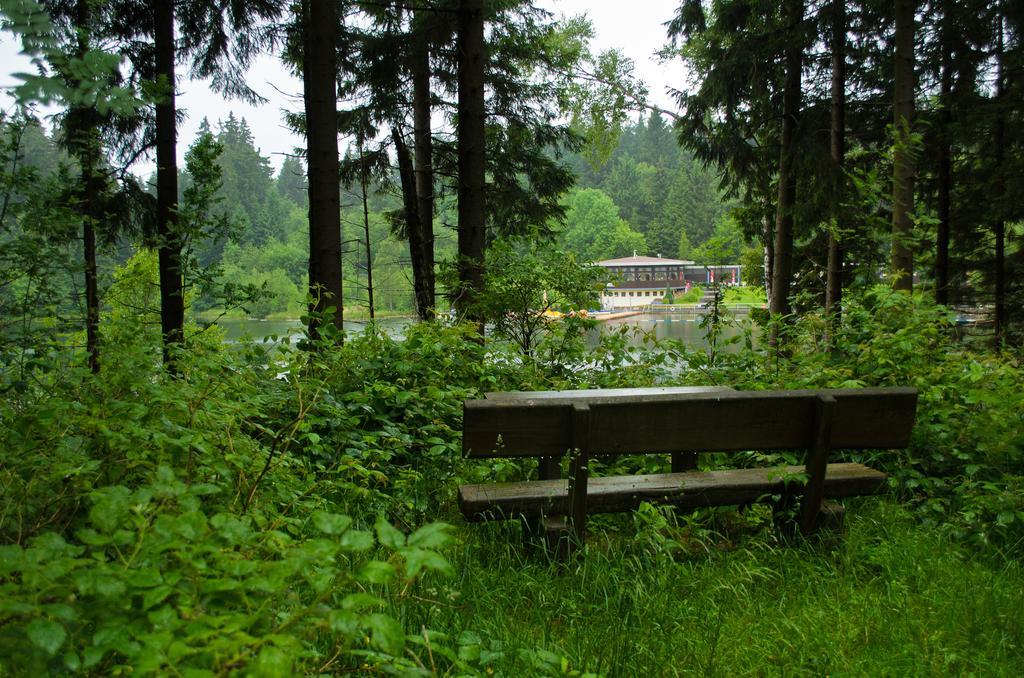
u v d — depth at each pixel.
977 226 14.09
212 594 1.44
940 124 12.79
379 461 3.93
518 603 2.75
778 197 14.34
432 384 4.72
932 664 2.40
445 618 2.41
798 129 13.22
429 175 14.79
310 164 8.23
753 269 21.67
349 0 11.05
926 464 4.14
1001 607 2.75
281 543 1.71
